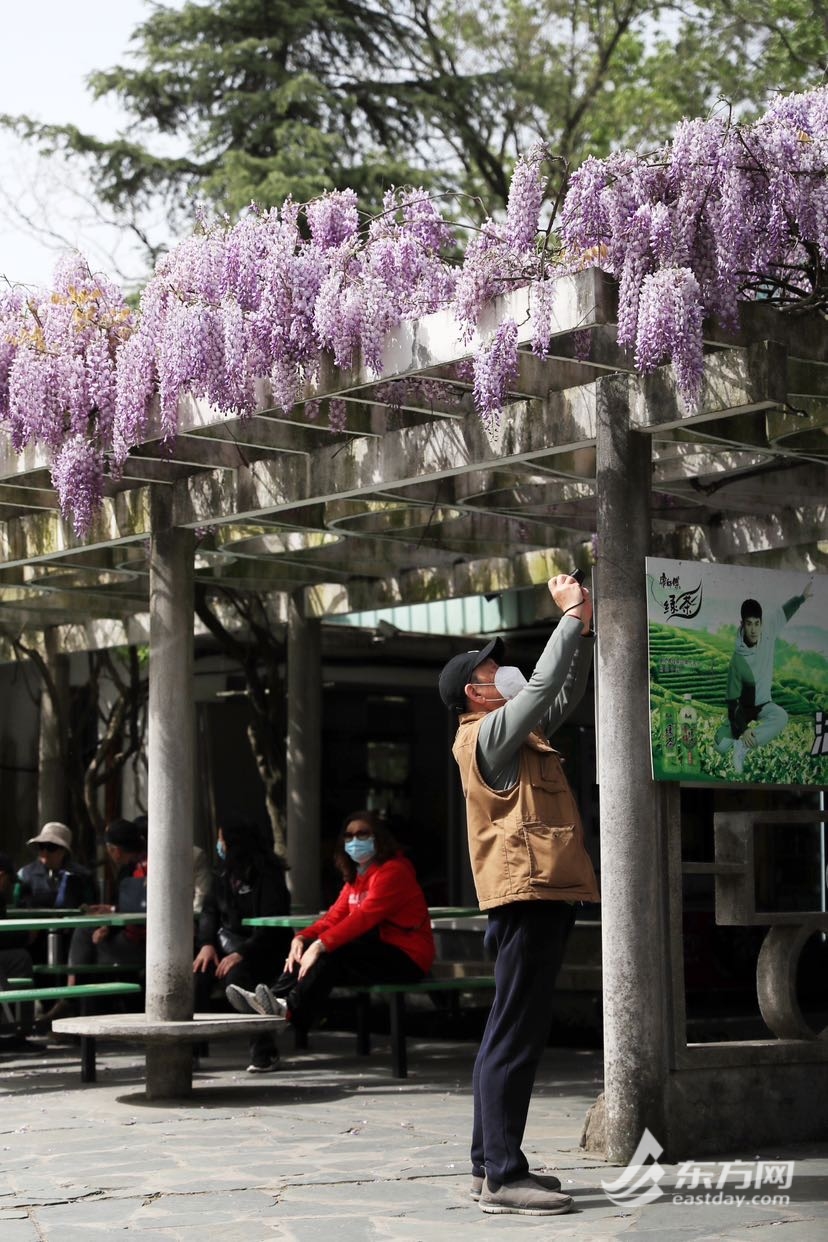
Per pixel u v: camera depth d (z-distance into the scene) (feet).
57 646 42.47
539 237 18.54
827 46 52.85
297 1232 15.10
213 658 44.86
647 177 17.70
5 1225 15.60
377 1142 20.18
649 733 18.65
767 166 17.76
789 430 20.66
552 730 17.02
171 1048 24.43
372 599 34.99
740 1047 19.16
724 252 17.40
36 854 47.21
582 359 18.62
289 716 37.01
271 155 57.67
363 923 26.58
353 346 19.76
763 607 19.71
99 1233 15.19
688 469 23.95
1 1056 30.71
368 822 27.40
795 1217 15.53
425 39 64.34
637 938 18.44
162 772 24.34
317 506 26.96
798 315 18.63
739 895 19.83
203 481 24.41
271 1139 20.49
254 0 58.23
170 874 24.16
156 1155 19.38
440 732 47.44
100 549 29.76
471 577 32.63
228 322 20.57
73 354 23.03
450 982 27.30
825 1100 19.83
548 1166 18.10
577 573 16.29
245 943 28.55
